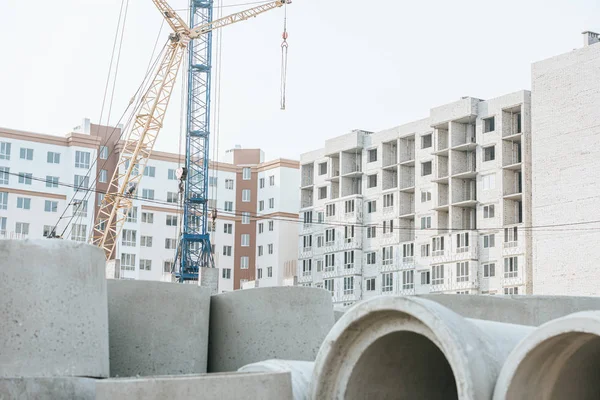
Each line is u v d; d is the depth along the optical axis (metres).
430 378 13.88
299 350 17.00
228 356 17.06
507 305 18.19
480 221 77.12
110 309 16.02
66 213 97.19
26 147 96.56
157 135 63.81
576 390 12.50
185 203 70.62
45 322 13.66
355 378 12.71
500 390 10.95
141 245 99.62
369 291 87.38
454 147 79.75
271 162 103.81
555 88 71.06
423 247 82.56
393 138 86.81
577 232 68.75
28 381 13.36
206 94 71.25
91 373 14.01
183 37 65.12
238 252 104.69
